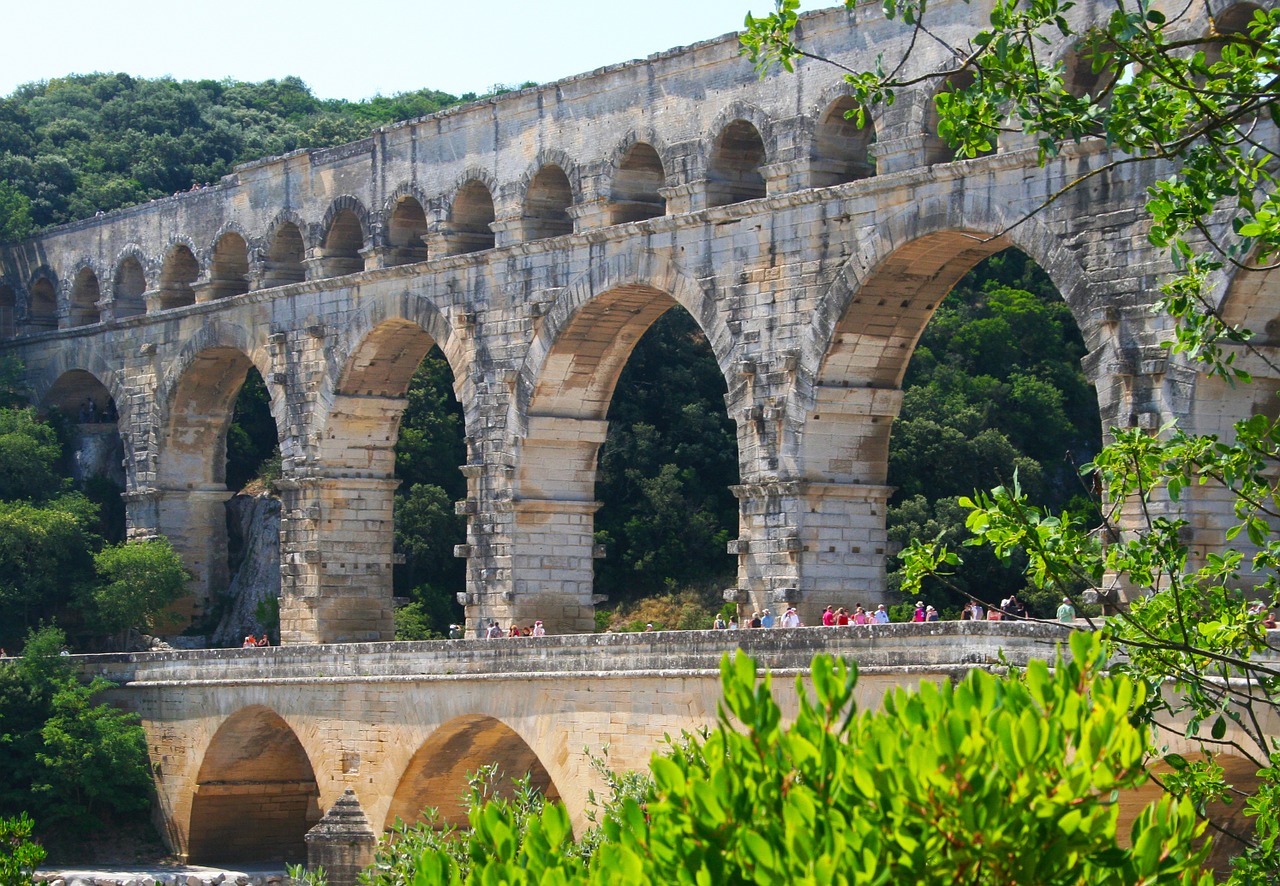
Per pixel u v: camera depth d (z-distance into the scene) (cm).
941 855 2147
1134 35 3180
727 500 12519
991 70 3325
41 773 8569
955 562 3484
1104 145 6072
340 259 9194
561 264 7900
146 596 10056
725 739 2323
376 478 9062
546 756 6750
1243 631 3378
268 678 8075
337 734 7719
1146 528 5938
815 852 2134
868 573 7031
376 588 9044
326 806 7738
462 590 12306
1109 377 6056
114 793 8669
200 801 8550
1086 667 2242
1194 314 3425
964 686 2217
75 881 7944
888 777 2155
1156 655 3338
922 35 6650
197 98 16300
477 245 8581
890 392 7006
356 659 7650
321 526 8969
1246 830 5000
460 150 8475
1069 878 2198
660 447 12581
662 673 6281
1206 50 5784
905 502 11388
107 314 10712
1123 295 6034
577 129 7912
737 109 7275
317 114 17038
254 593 11162
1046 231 6231
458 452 12794
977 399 12162
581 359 7994
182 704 8575
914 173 6581
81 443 11475
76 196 13825
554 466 8069
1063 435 12262
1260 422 3400
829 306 6862
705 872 2234
